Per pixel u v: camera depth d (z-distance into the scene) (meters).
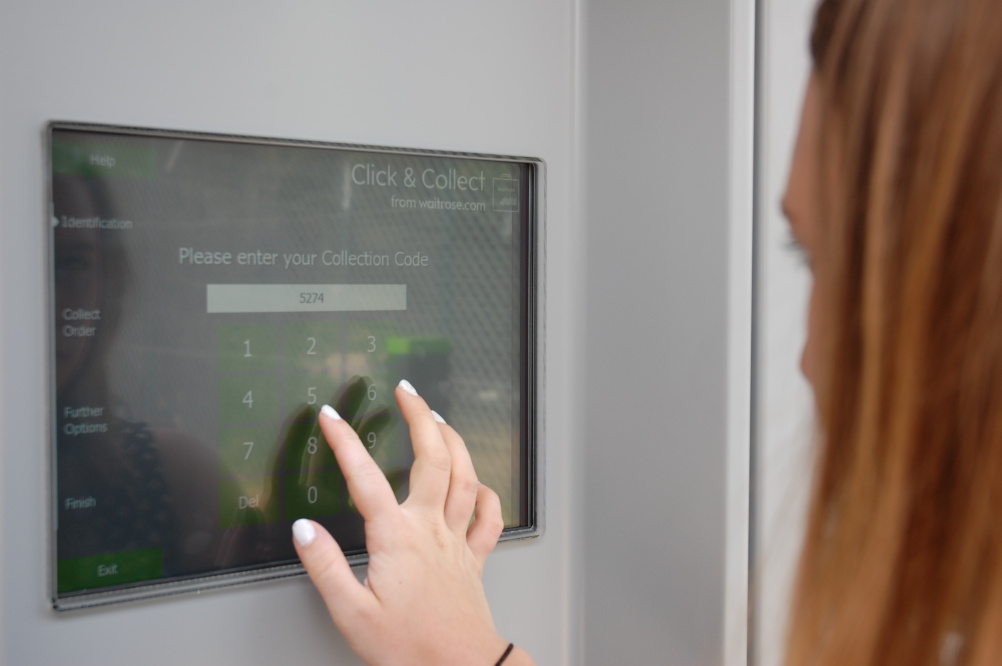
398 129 0.55
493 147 0.60
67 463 0.45
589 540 0.66
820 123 0.51
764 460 0.55
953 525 0.44
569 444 0.66
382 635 0.46
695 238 0.56
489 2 0.59
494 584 0.62
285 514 0.52
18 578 0.44
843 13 0.49
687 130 0.57
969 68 0.41
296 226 0.52
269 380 0.51
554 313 0.64
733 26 0.53
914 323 0.45
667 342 0.59
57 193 0.44
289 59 0.51
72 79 0.44
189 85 0.48
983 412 0.43
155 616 0.48
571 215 0.65
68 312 0.45
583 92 0.65
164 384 0.48
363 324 0.55
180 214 0.48
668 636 0.59
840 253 0.50
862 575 0.48
